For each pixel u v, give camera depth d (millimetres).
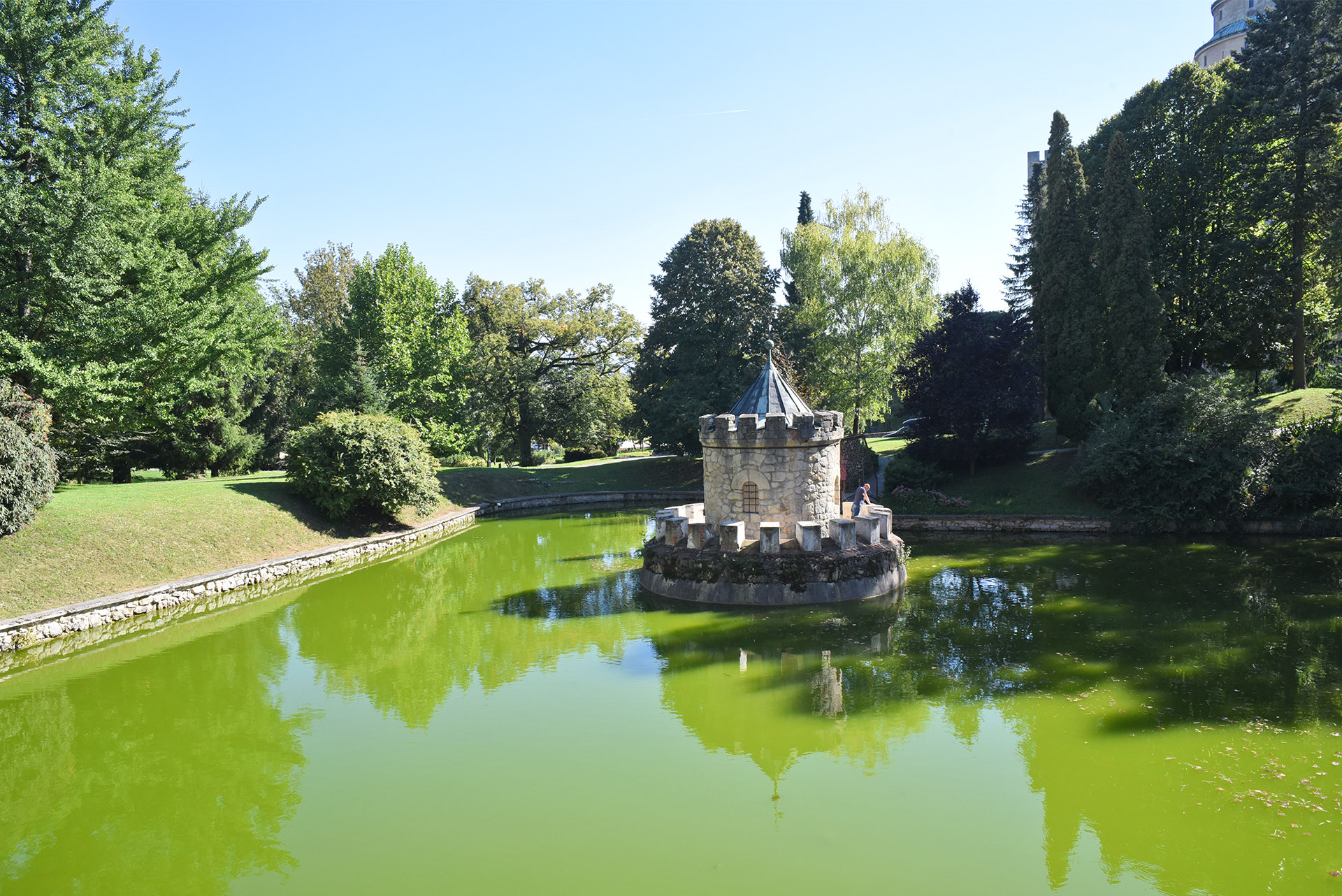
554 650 15633
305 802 9633
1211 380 28141
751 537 19719
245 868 8188
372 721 12258
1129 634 15344
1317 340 36188
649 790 9727
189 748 11398
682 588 19125
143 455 35281
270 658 15695
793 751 10758
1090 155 41531
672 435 44000
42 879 8164
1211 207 33906
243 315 27250
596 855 8250
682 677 13812
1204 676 12945
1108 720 11344
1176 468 26703
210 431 37188
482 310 52312
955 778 9828
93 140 22688
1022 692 12523
